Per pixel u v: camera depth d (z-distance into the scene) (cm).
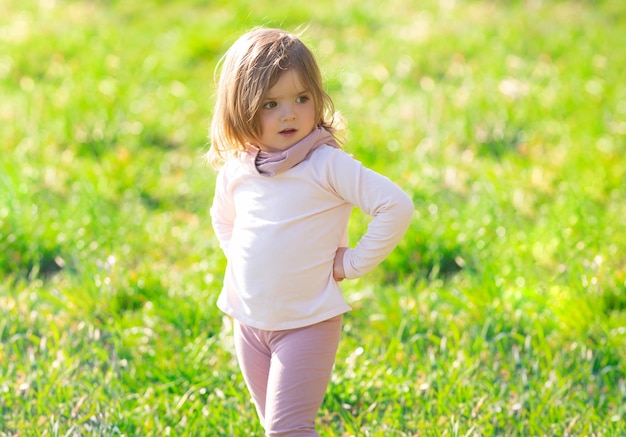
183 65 1006
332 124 365
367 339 520
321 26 1112
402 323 520
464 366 479
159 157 788
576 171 724
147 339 521
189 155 802
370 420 445
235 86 343
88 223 661
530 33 1057
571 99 862
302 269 350
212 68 995
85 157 784
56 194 716
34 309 550
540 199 698
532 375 482
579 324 520
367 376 473
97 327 534
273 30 353
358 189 342
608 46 1012
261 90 336
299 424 350
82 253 625
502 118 820
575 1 1185
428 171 732
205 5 1209
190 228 670
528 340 500
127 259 629
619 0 1175
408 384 467
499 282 573
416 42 1028
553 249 616
